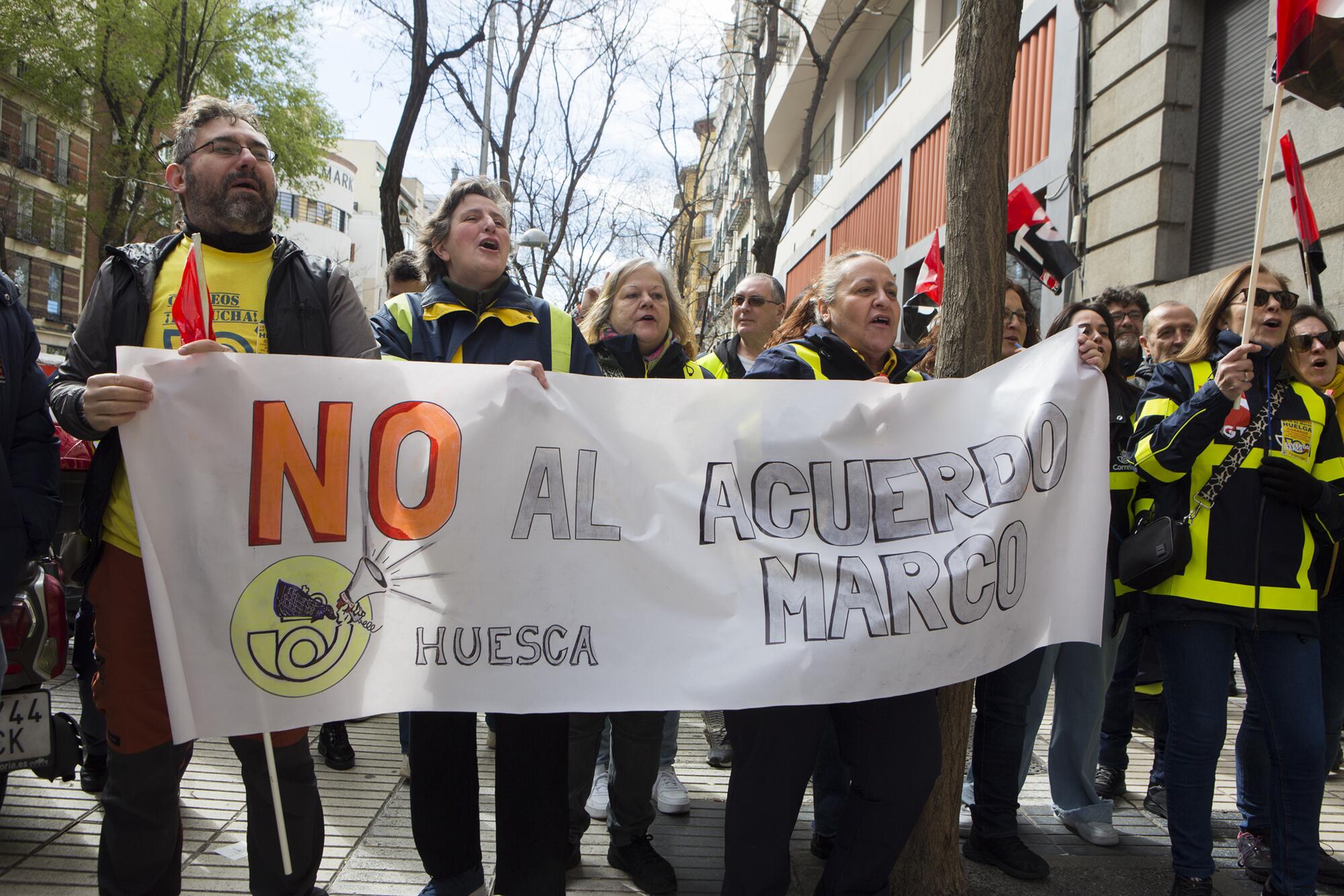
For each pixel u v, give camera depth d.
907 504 2.85
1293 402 3.22
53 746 3.31
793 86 22.70
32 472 2.64
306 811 2.66
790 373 3.04
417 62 10.23
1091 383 3.00
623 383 2.80
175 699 2.37
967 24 3.06
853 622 2.75
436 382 2.70
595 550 2.73
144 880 2.49
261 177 2.63
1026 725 3.50
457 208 2.99
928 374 3.97
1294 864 3.05
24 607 3.31
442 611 2.67
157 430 2.46
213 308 2.66
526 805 2.77
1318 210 7.02
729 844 2.73
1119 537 3.58
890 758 2.70
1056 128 10.61
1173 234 8.83
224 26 22.47
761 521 2.79
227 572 2.52
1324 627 3.59
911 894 3.09
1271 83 7.70
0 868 3.22
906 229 16.12
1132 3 9.29
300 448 2.59
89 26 22.81
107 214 24.73
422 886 3.22
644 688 2.69
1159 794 4.09
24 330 2.68
